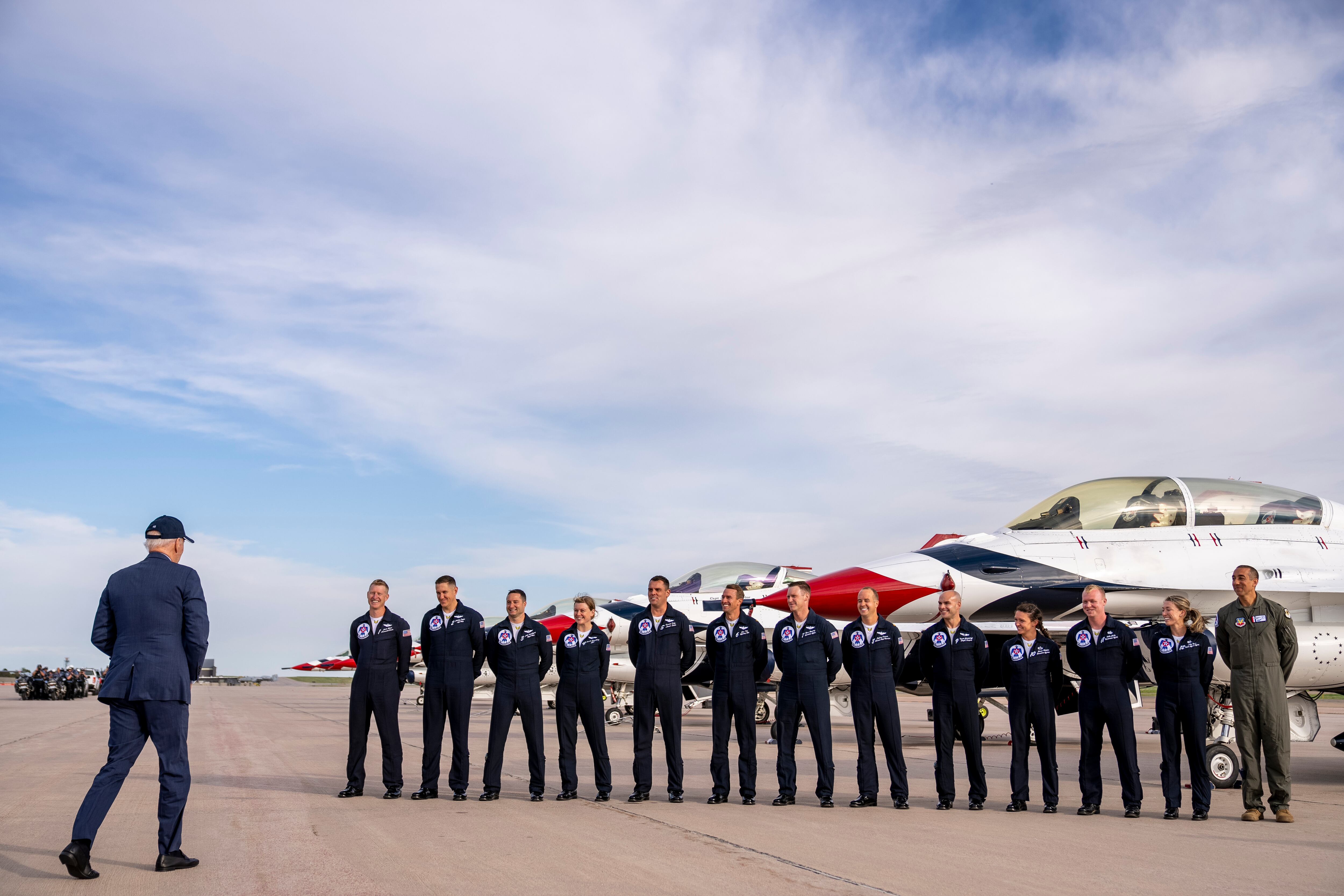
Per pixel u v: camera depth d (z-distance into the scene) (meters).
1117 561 13.14
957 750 14.85
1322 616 12.92
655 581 8.52
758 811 7.82
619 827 6.86
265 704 39.41
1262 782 8.59
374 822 7.06
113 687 5.36
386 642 8.55
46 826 6.86
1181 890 4.90
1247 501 13.74
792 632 8.29
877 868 5.40
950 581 12.77
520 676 8.54
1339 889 4.95
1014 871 5.37
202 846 6.07
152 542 5.76
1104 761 13.21
